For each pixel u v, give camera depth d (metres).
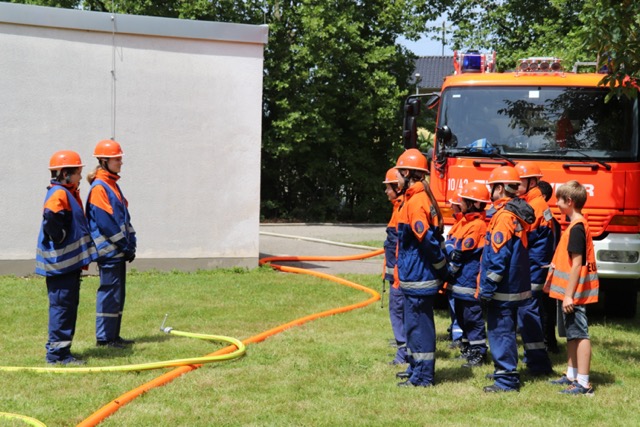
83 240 6.99
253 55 13.06
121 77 12.40
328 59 25.75
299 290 11.38
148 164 12.60
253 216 13.20
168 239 12.76
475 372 6.98
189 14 25.23
